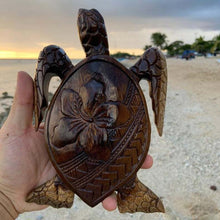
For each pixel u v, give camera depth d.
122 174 0.19
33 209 0.25
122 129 0.19
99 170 0.19
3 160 0.23
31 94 0.23
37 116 0.18
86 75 0.18
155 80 0.19
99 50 0.19
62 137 0.18
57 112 0.19
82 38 0.19
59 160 0.19
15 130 0.24
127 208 0.21
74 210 0.40
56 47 0.19
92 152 0.18
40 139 0.25
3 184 0.23
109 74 0.18
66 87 0.19
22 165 0.23
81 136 0.18
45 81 0.19
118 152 0.19
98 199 0.19
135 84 0.19
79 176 0.19
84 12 0.19
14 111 0.23
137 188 0.21
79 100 0.18
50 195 0.20
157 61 0.19
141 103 0.19
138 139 0.19
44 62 0.19
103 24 0.19
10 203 0.24
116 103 0.18
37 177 0.24
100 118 0.18
